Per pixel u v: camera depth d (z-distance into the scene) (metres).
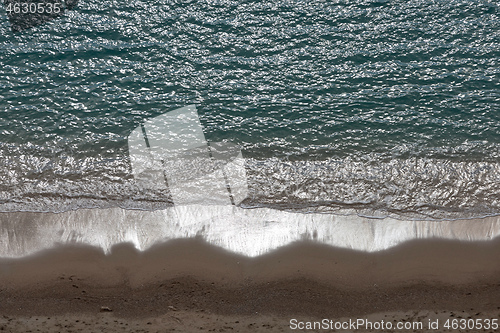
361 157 12.12
